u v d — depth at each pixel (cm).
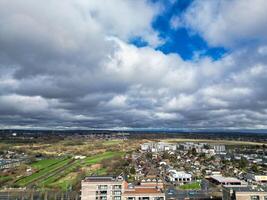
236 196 17975
